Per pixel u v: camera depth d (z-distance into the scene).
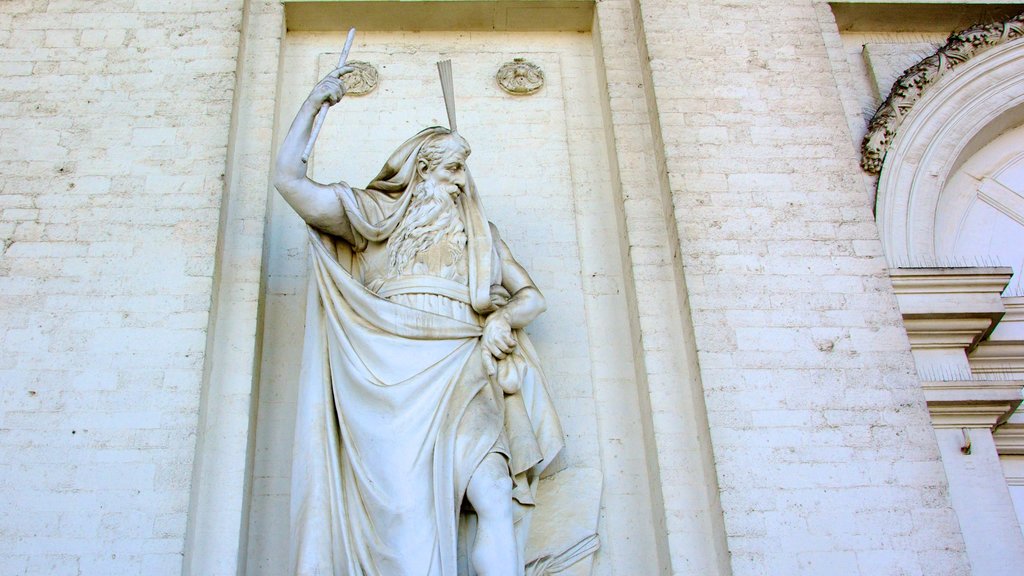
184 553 8.02
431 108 11.07
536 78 11.27
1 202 9.45
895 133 10.91
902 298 9.75
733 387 8.76
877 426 8.63
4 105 10.02
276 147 10.54
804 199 9.83
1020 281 10.85
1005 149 11.48
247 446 8.77
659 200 10.12
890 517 8.26
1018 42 11.39
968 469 9.20
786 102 10.45
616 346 9.76
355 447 7.86
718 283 9.27
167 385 8.62
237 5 10.78
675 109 10.34
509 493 7.80
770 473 8.40
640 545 8.82
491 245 8.78
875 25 11.88
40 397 8.53
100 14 10.65
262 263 9.64
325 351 8.38
